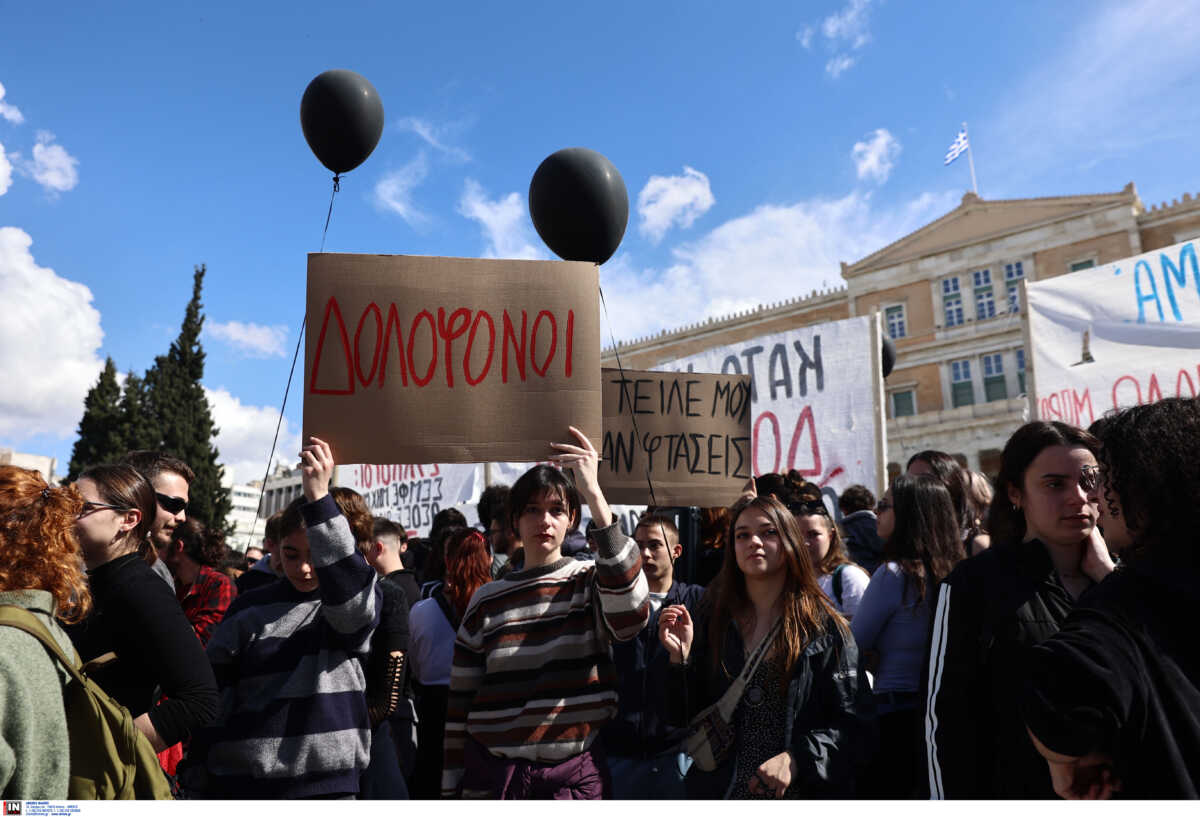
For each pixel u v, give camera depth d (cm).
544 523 276
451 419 264
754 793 243
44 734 148
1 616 154
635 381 482
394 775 320
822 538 402
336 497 323
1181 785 114
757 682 259
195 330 3822
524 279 274
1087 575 214
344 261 269
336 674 271
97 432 3584
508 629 264
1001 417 2830
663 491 471
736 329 3469
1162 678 122
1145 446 135
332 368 264
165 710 203
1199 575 127
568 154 294
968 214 3061
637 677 316
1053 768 132
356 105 285
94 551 215
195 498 3572
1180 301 594
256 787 257
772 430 712
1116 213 2719
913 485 330
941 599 214
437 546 454
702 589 344
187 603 425
